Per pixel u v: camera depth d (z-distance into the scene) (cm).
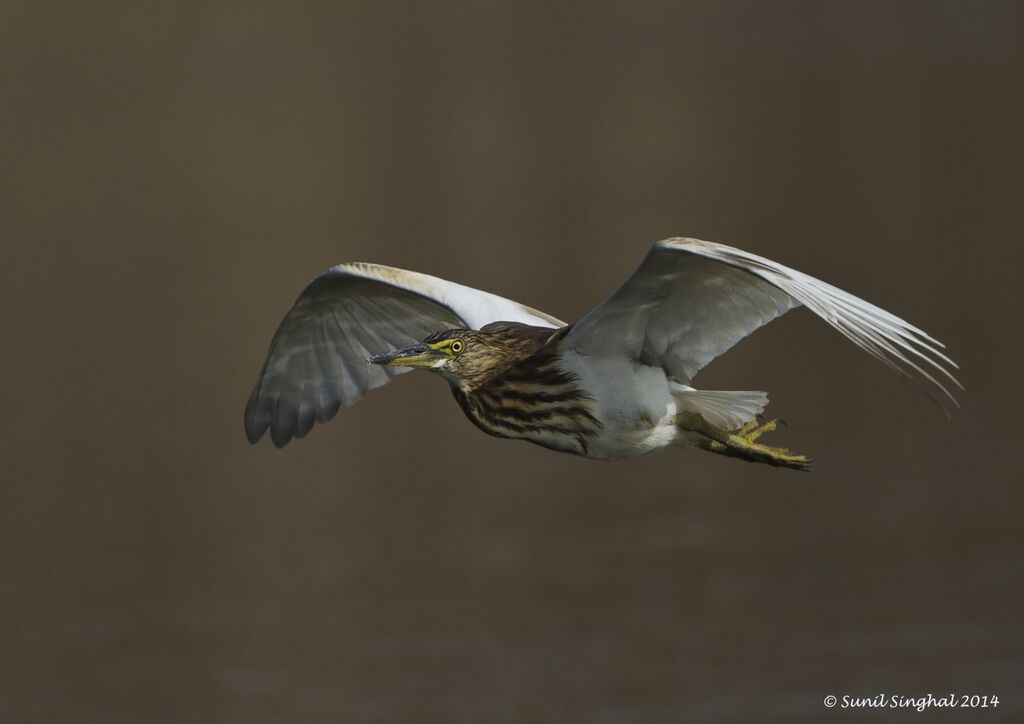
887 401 1870
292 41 3222
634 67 3469
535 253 2331
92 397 1961
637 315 852
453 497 1673
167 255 2394
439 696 1241
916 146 2998
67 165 2725
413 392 2058
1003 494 1575
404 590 1428
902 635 1294
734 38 3638
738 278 820
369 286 977
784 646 1285
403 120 3069
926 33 3709
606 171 2828
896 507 1562
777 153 2952
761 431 909
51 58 3038
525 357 905
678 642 1305
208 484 1733
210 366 2031
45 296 2258
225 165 2734
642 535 1534
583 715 1192
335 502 1664
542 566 1466
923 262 2348
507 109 3166
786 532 1520
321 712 1220
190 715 1234
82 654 1341
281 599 1426
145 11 3197
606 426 889
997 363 1952
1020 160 2914
